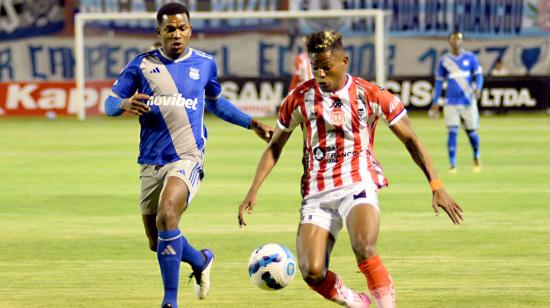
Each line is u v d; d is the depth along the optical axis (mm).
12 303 19688
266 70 98750
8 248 26156
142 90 18844
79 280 21969
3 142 61531
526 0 95812
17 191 38219
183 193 18078
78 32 82812
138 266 23547
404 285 21031
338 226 16531
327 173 16484
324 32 16156
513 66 96562
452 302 19375
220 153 53375
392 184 39219
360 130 16500
